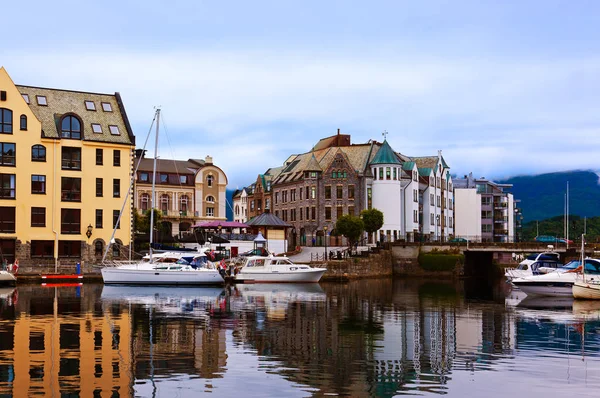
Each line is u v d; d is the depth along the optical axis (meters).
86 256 78.56
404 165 119.94
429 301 54.69
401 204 115.94
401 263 99.44
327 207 114.94
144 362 26.47
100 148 80.31
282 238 99.81
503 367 26.45
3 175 75.31
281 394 21.97
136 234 94.06
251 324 37.72
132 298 53.22
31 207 76.38
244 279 74.00
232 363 26.55
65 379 23.47
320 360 27.39
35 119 77.00
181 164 118.50
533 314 44.88
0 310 43.47
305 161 125.88
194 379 23.78
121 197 81.06
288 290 65.69
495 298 58.47
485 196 163.25
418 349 30.14
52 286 66.12
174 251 82.25
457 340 32.81
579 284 56.69
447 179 136.62
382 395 22.11
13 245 75.38
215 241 91.44
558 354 29.25
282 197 126.94
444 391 22.66
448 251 98.56
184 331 34.66
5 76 76.00
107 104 84.88
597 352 29.78
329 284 78.19
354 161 117.81
